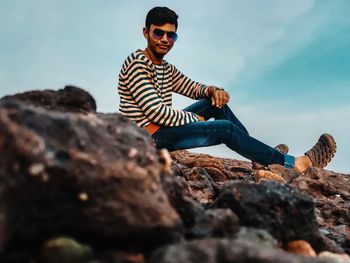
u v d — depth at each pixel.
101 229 0.67
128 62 1.87
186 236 0.80
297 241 0.95
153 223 0.70
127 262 0.66
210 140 1.90
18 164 0.62
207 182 1.62
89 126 0.76
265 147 1.99
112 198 0.69
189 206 0.86
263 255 0.64
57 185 0.65
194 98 2.11
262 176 1.90
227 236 0.84
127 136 0.82
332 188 1.85
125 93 1.88
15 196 0.62
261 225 0.95
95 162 0.69
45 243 0.65
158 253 0.65
